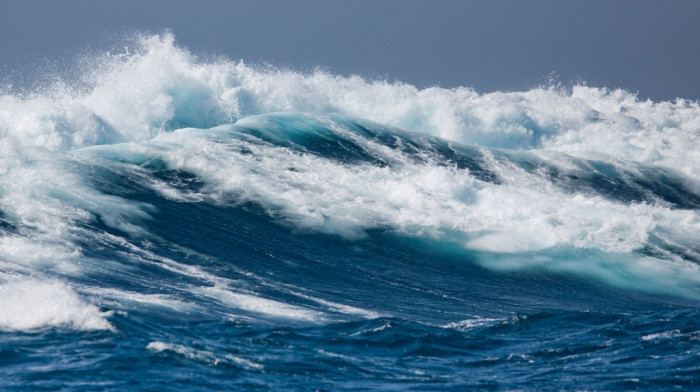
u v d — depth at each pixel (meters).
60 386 49.44
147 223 96.69
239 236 98.94
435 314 81.88
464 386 55.06
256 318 72.81
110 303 70.81
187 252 92.00
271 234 101.38
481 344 67.81
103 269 82.06
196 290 80.31
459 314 82.75
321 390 52.47
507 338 70.38
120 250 88.38
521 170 143.50
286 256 96.06
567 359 62.97
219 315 72.31
